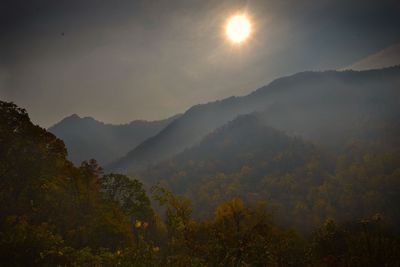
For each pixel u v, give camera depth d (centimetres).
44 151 2739
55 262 1027
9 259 1048
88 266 710
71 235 2145
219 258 837
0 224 1906
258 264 951
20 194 2372
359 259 3080
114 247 2131
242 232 1029
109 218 2370
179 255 755
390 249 3036
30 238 1119
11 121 2667
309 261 1814
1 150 2466
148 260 699
